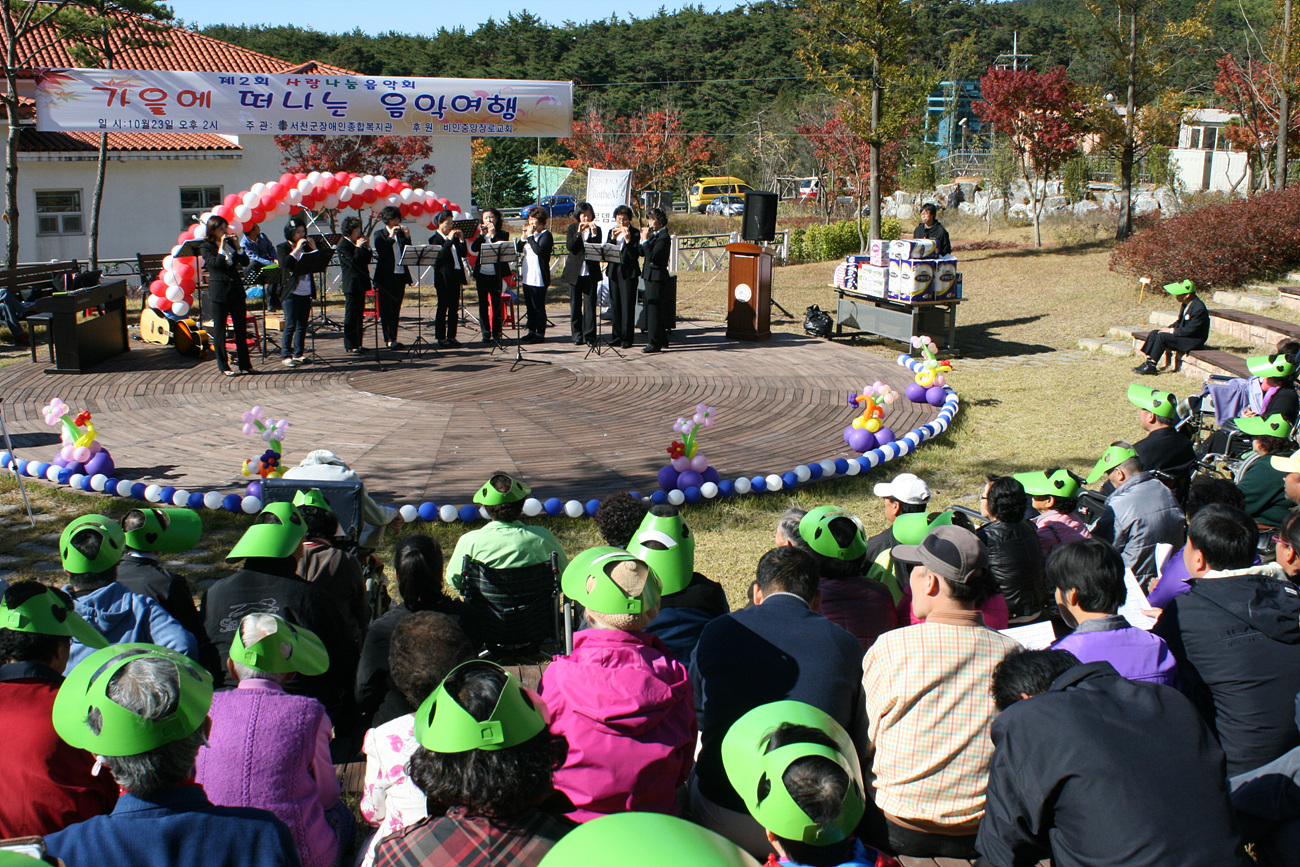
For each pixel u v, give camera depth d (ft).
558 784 8.82
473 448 27.91
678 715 9.19
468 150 79.77
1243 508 16.30
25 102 63.36
